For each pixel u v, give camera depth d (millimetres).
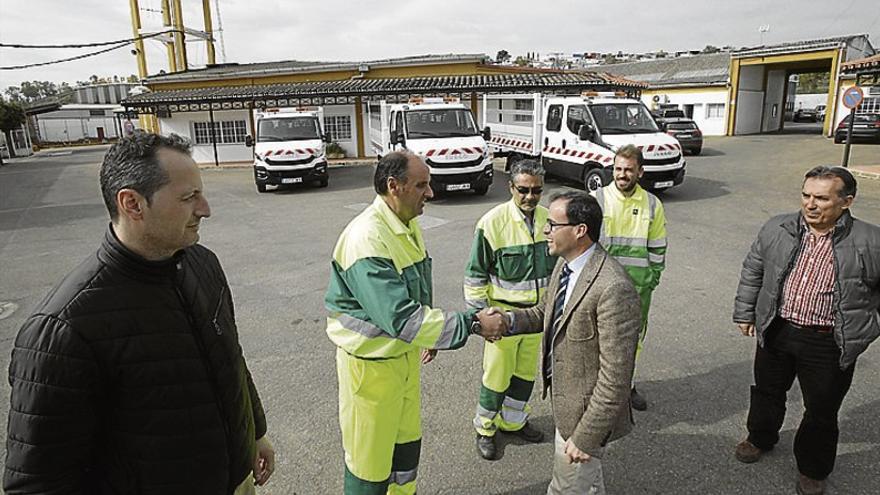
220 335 1673
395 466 2631
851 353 2623
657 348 4633
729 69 31047
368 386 2398
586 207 2201
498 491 2980
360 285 2213
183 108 22109
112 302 1406
